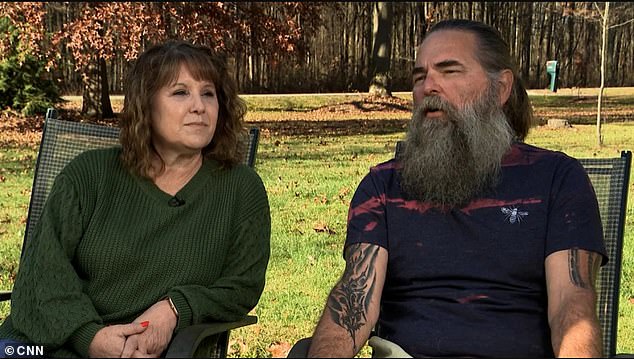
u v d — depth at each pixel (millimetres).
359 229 2500
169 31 12555
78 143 3074
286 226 6137
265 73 22109
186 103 2545
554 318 2229
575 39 22984
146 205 2568
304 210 6734
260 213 2715
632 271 4867
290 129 13766
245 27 13281
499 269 2357
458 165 2432
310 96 20188
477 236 2387
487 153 2426
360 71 22547
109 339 2357
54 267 2441
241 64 21875
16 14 12727
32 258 2490
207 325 2361
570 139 11570
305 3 14422
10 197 7441
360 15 22344
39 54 13492
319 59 22422
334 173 8695
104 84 15461
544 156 2461
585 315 2174
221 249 2607
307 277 4840
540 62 23109
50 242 2459
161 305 2467
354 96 19969
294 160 9812
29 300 2457
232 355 3680
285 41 13859
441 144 2455
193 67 2576
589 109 16266
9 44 14641
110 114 15570
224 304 2551
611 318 2506
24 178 8578
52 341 2391
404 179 2504
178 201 2594
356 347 2332
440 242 2418
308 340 2320
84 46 12930
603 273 2553
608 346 2486
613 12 22641
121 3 12078
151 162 2607
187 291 2484
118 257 2502
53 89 16141
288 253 5359
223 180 2684
